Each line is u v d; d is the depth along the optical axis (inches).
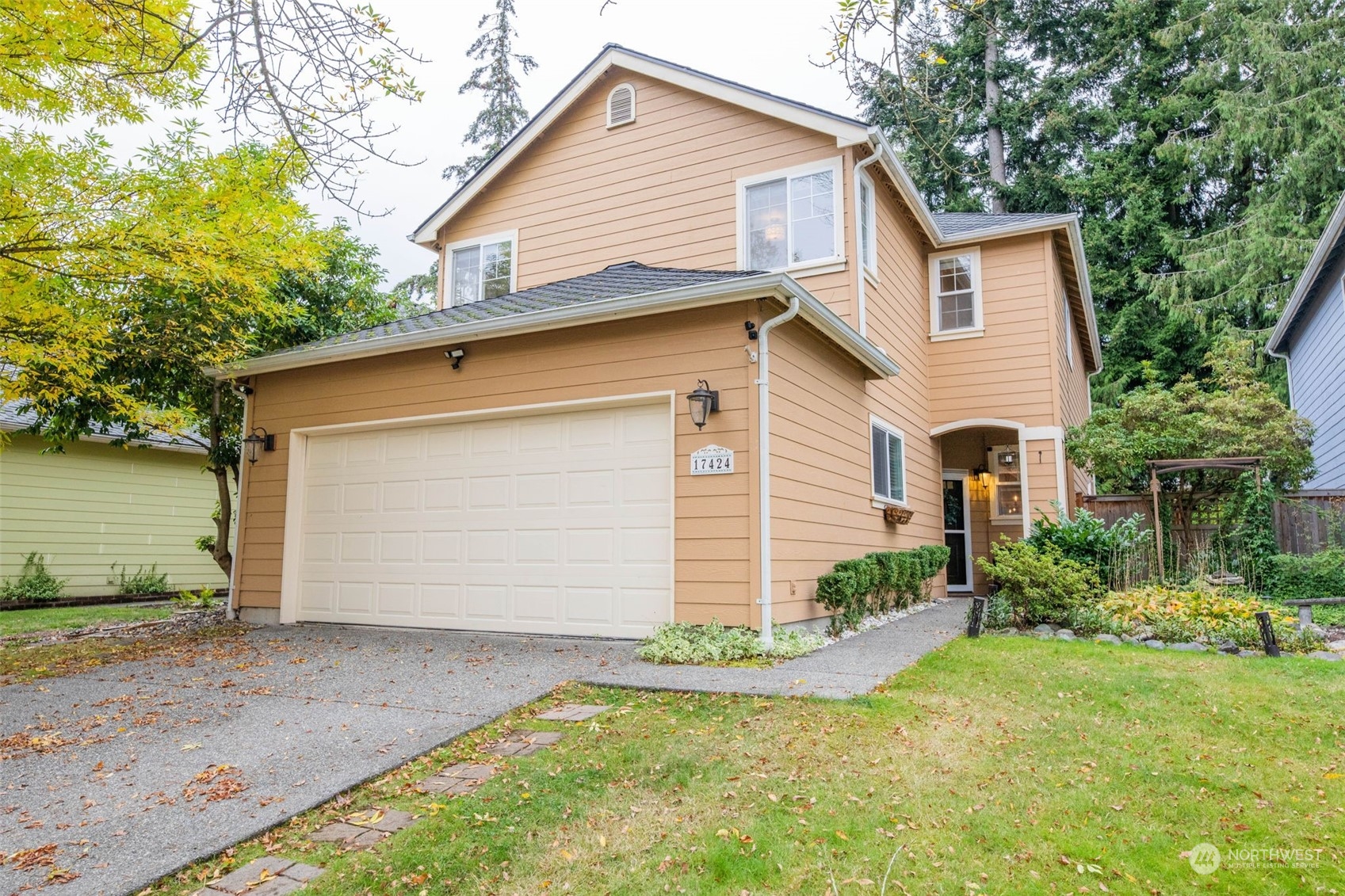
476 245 514.3
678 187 446.9
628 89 467.5
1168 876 129.5
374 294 519.2
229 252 310.5
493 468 346.3
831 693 218.7
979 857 134.2
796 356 326.0
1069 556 398.9
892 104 201.8
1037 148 1053.8
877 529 422.0
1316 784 164.1
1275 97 876.0
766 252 417.7
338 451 388.8
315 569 385.4
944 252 550.9
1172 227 992.2
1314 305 660.7
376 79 191.3
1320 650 288.4
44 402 385.4
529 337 339.3
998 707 211.5
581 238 474.0
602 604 314.3
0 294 289.0
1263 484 467.8
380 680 255.3
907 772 165.9
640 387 313.7
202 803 158.4
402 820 152.3
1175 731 194.4
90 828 147.3
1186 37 967.0
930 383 545.0
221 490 465.7
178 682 259.0
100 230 282.7
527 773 169.8
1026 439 515.2
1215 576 433.4
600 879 128.5
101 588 590.2
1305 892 124.8
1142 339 980.6
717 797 155.1
